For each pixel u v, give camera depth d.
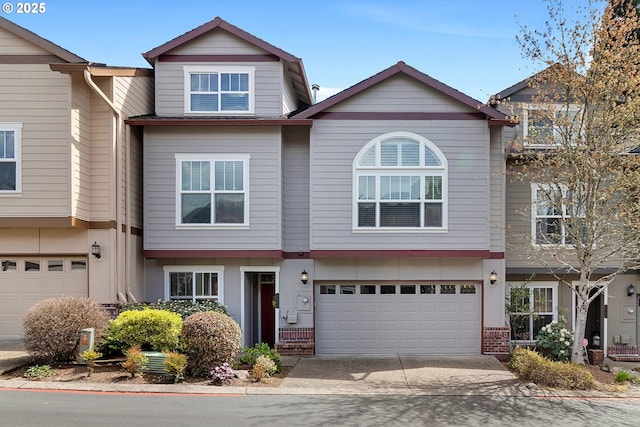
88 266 13.41
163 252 14.30
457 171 14.30
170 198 14.38
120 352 12.06
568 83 12.41
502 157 14.75
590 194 12.33
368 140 14.39
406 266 14.76
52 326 10.93
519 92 16.25
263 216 14.35
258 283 16.00
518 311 15.90
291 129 15.00
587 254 12.41
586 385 11.05
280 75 14.91
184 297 14.80
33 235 13.48
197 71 14.91
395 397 10.22
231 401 9.55
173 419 8.29
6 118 12.85
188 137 14.44
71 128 12.76
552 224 14.83
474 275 14.66
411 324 14.90
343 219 14.29
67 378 10.39
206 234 14.35
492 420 8.80
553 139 12.74
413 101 14.41
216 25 14.80
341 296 14.96
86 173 13.33
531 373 11.60
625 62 12.02
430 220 14.25
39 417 8.13
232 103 14.92
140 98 15.11
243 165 14.41
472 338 14.80
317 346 14.86
